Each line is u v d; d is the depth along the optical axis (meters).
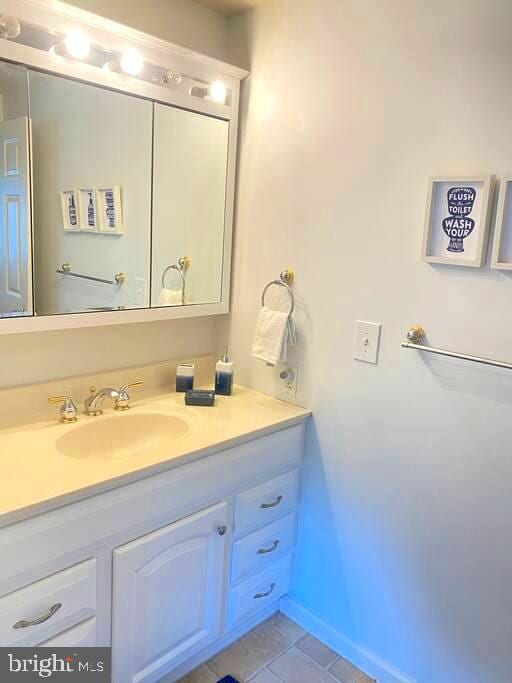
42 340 1.61
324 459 1.78
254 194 1.88
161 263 1.80
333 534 1.79
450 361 1.41
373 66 1.48
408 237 1.46
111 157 1.60
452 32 1.31
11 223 1.42
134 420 1.69
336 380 1.70
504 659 1.42
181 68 1.69
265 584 1.82
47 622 1.18
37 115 1.42
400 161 1.45
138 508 1.32
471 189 1.30
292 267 1.79
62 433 1.48
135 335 1.86
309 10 1.62
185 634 1.56
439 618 1.54
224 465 1.53
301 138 1.70
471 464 1.41
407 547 1.59
